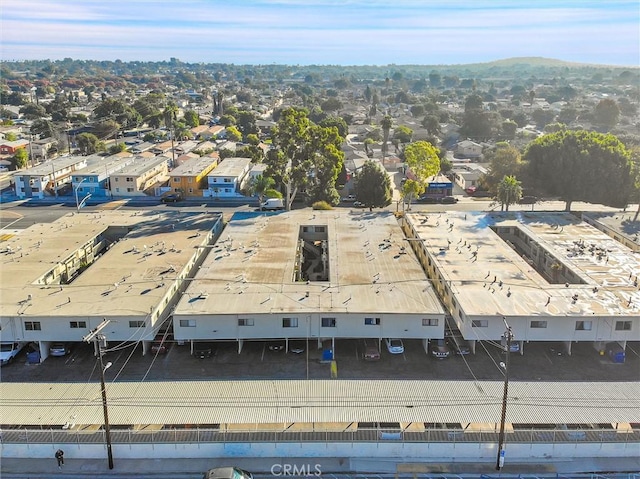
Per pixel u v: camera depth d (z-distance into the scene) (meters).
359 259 64.31
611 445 38.00
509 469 37.22
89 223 78.56
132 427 38.91
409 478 36.38
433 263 63.62
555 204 107.00
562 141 93.69
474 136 179.62
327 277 67.44
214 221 80.38
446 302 58.03
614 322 50.53
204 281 57.59
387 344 52.53
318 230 78.00
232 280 57.91
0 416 37.59
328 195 97.38
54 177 117.00
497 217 81.62
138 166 125.06
